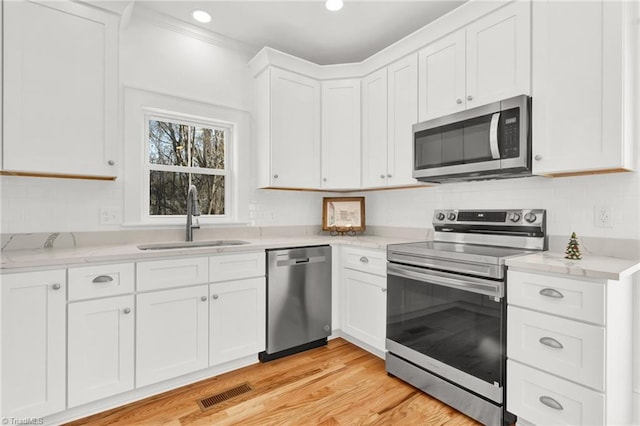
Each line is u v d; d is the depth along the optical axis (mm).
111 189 2199
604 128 1461
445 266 1804
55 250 1863
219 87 2664
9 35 1640
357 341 2590
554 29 1617
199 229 2543
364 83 2742
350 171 2779
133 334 1780
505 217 2047
